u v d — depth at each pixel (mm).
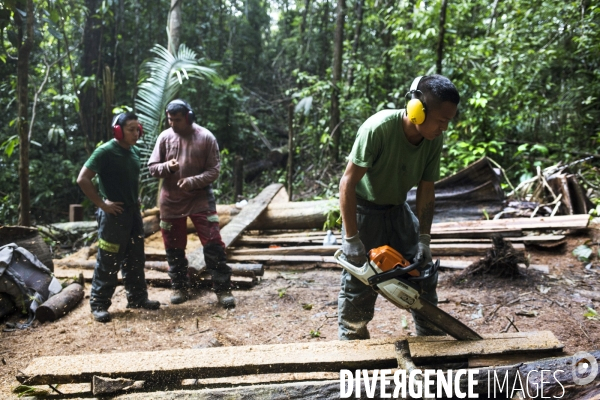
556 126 8141
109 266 3791
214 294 4445
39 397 2176
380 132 2318
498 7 9055
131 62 11664
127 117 3676
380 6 11266
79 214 7320
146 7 11977
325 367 2232
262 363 2207
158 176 4047
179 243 4199
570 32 7910
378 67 9859
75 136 10547
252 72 15594
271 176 11531
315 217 6082
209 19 13750
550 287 4223
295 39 14555
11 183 9188
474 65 7926
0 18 4344
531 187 6480
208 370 2191
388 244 2639
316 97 10352
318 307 4059
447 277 4613
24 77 4621
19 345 3355
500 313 3723
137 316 3906
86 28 10430
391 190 2521
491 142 7336
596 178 6840
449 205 6066
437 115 2184
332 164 9867
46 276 4148
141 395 2070
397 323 3598
